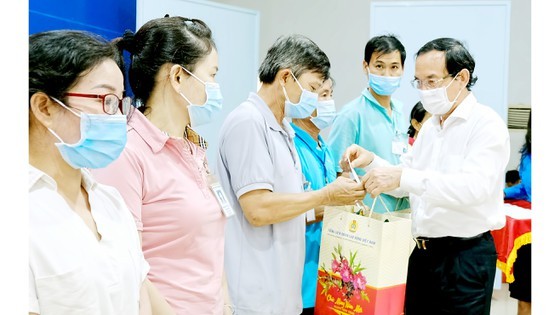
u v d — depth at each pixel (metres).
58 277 0.99
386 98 2.99
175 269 1.48
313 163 2.25
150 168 1.44
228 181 1.93
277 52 1.97
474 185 2.05
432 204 2.20
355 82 4.77
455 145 2.20
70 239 1.03
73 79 1.08
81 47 1.09
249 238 1.92
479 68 4.07
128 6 3.44
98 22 3.14
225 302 1.69
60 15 2.78
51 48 1.07
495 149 2.09
